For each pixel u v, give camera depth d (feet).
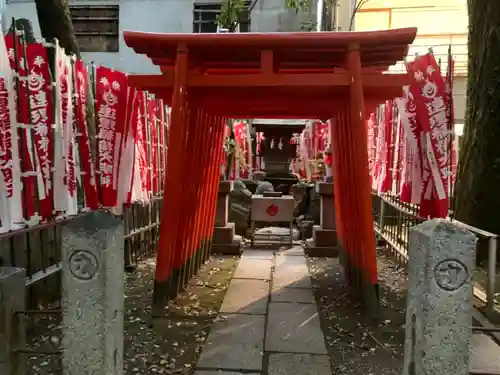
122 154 19.17
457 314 8.33
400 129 22.26
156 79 18.11
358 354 13.99
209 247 27.91
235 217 36.14
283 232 36.06
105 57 50.78
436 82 18.39
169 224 17.46
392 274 23.84
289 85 17.13
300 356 13.80
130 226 24.82
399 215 26.48
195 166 20.70
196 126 19.49
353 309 18.26
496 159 24.58
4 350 9.37
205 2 49.83
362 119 16.93
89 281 9.05
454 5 48.21
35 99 14.73
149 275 23.18
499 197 24.52
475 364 13.26
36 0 19.81
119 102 18.79
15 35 14.21
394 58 18.49
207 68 20.48
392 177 24.38
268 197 32.86
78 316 9.12
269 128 55.26
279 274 24.22
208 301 19.24
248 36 16.55
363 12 50.19
